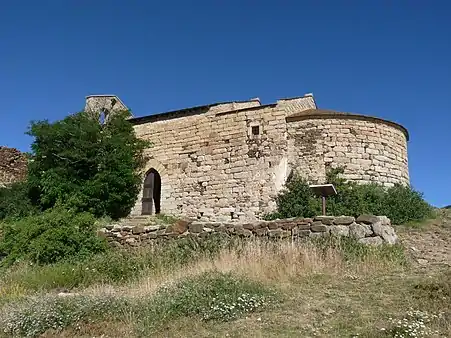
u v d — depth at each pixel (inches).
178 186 987.9
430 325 275.9
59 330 304.0
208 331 285.9
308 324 287.7
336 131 863.7
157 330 291.9
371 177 857.5
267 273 410.9
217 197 935.7
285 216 797.2
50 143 944.9
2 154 1097.4
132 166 1031.0
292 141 885.2
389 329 267.6
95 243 599.8
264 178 892.0
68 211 701.9
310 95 1005.2
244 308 319.6
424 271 409.7
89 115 1037.8
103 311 326.3
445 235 669.3
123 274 479.2
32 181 948.0
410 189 871.7
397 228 716.7
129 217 972.6
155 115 1045.8
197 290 345.1
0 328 309.6
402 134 939.3
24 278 479.8
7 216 917.2
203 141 981.2
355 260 448.1
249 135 929.5
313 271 418.0
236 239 536.4
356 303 323.9
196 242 544.1
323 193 612.7
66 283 463.2
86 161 935.7
